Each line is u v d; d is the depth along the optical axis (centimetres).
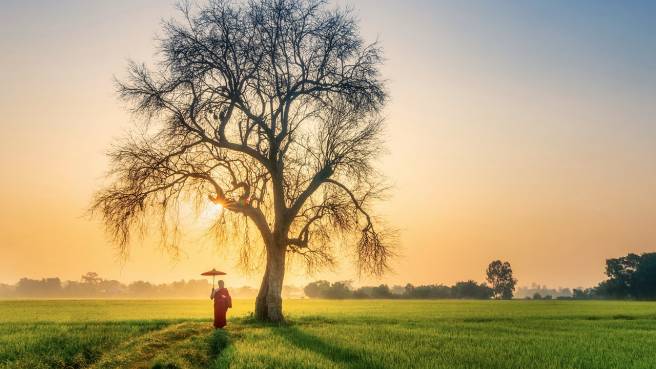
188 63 3325
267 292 3441
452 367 1705
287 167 3556
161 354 1891
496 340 2522
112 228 3178
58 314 4628
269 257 3475
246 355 1884
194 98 3325
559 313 5428
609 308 6969
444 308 6806
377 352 1983
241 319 3597
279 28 3488
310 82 3572
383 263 3628
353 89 3547
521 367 1748
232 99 3403
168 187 3322
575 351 2167
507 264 19738
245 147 3462
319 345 2183
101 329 2822
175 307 6588
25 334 2494
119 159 3241
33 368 1703
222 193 3397
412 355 1953
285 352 1967
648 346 2400
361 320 3869
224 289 2909
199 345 2127
